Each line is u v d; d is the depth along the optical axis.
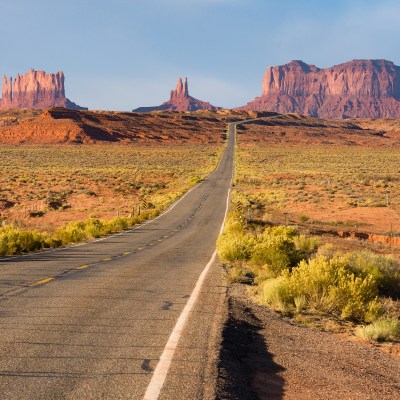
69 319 22.59
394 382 18.39
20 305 25.36
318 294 31.77
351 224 118.62
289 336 23.80
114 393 13.96
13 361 16.31
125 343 19.06
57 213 142.88
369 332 25.47
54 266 43.38
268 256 47.41
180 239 85.00
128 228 109.06
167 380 15.22
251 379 16.73
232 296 32.19
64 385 14.37
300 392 16.16
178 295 30.48
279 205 155.88
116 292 30.41
